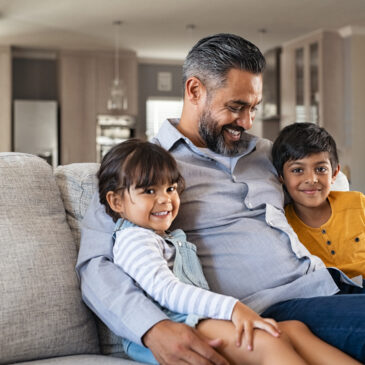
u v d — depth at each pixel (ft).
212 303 3.52
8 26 19.61
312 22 19.36
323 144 5.12
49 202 4.43
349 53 20.31
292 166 5.16
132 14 18.20
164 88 25.68
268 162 5.40
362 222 5.18
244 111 4.89
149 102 25.58
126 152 4.17
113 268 3.96
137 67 24.02
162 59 25.34
